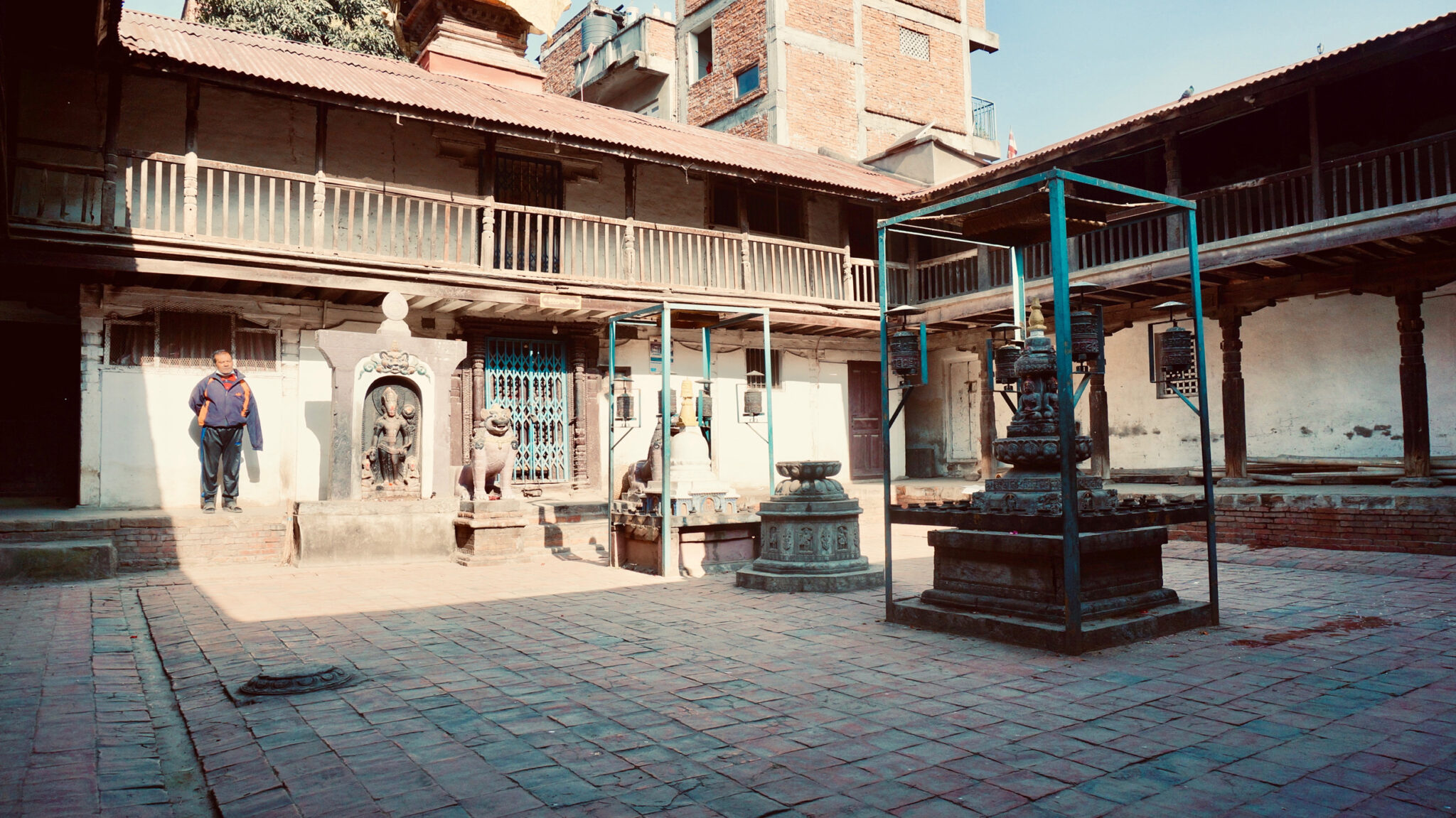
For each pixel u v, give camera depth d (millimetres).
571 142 12820
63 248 10109
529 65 18250
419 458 11172
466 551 10516
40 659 5402
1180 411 15031
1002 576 5941
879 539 13102
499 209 13023
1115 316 14062
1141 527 5875
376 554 10344
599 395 15289
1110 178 15281
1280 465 13422
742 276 16688
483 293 12734
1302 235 10812
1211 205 12336
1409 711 4113
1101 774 3398
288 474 12570
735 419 16891
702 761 3596
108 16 9109
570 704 4438
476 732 3992
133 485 11547
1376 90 12398
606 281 13656
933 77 27688
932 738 3846
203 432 11109
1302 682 4648
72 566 8969
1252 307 12297
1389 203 10141
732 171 14375
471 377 14047
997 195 5891
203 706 4488
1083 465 16016
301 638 6082
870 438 18672
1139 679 4727
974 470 18312
